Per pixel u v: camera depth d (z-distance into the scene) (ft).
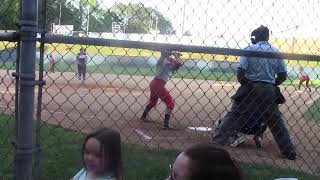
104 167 9.76
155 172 18.17
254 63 22.41
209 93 49.32
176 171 7.00
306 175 19.48
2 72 45.65
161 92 30.01
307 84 53.36
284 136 22.62
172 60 30.04
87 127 27.09
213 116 34.01
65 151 20.27
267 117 22.82
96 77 53.52
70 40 11.68
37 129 11.85
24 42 10.69
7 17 12.27
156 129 28.66
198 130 28.43
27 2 10.61
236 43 22.47
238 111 23.20
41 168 17.39
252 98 22.67
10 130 22.61
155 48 12.66
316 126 30.96
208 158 6.75
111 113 33.71
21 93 10.77
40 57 11.44
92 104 36.99
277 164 21.15
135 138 25.34
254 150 23.65
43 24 11.30
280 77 22.74
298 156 23.09
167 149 22.17
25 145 10.87
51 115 28.73
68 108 33.96
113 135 9.87
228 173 6.69
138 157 20.25
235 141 23.70
